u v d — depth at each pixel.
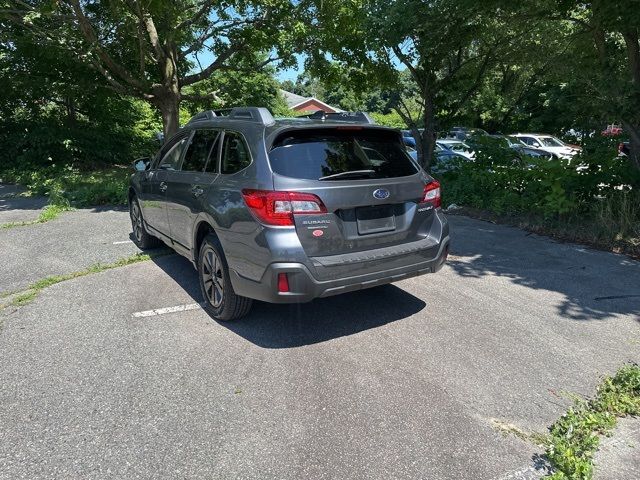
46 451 2.49
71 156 16.48
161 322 4.08
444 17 8.94
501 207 8.19
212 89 17.66
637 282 5.09
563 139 26.22
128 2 9.66
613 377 3.23
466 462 2.44
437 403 2.94
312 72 14.27
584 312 4.33
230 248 3.67
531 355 3.54
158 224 5.40
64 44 10.87
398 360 3.46
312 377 3.22
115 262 5.73
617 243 6.31
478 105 24.30
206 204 3.98
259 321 4.11
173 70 12.45
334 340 3.77
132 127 21.30
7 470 2.35
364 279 3.58
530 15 8.55
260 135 3.63
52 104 18.05
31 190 11.30
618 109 7.01
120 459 2.44
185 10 11.01
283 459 2.45
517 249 6.35
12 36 11.95
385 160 3.89
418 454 2.49
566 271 5.45
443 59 10.66
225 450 2.51
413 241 3.92
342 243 3.49
